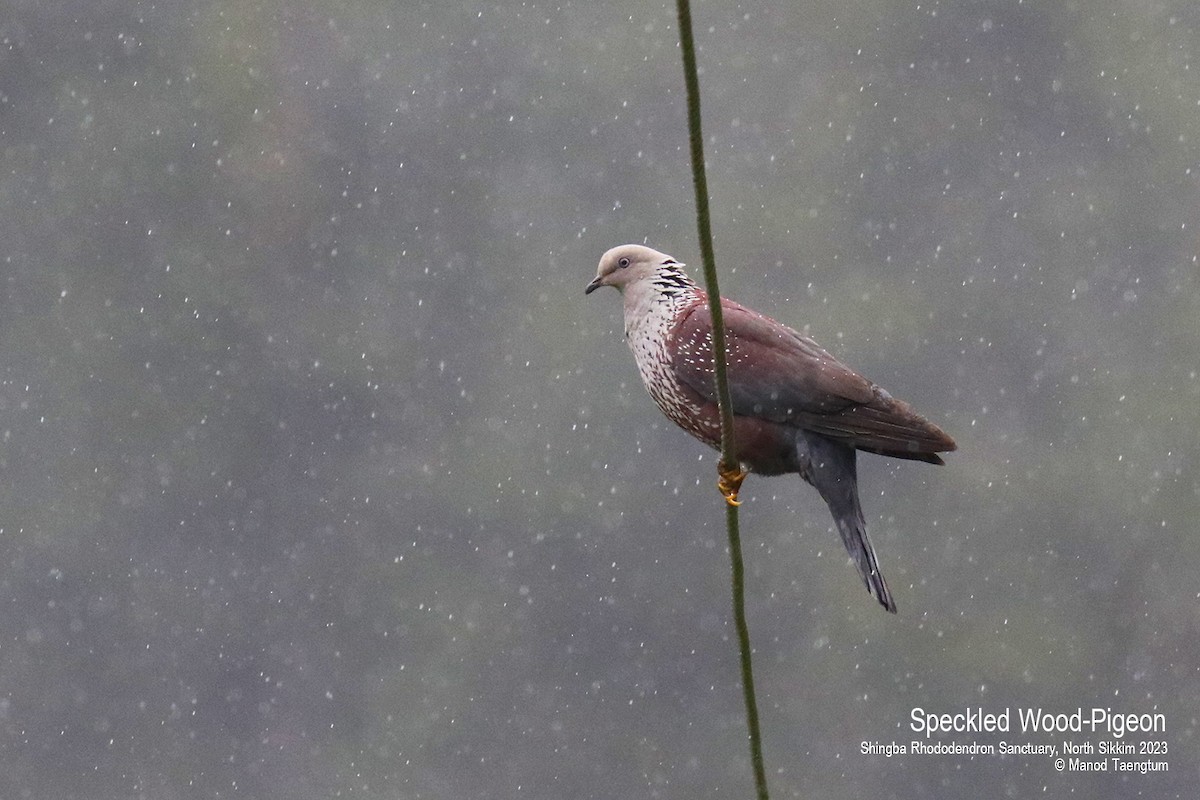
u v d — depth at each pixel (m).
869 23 24.44
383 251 24.36
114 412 23.84
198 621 23.22
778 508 22.16
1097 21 24.27
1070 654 20.75
